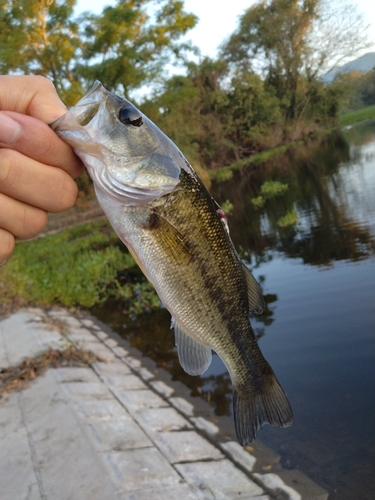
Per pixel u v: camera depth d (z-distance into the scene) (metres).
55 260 14.44
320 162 25.16
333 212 12.58
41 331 7.51
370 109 53.78
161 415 4.71
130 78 25.50
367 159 20.72
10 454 3.95
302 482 3.58
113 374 5.84
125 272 12.31
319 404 4.63
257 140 40.31
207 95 37.47
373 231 9.77
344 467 3.68
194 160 30.25
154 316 8.73
